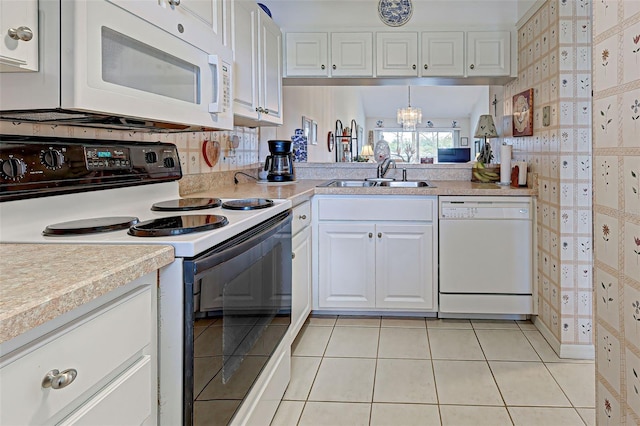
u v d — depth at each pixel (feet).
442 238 9.38
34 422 2.00
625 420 4.35
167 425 3.32
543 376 7.02
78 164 4.27
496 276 9.32
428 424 5.75
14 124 3.88
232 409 4.22
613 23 4.45
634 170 4.12
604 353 4.79
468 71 10.27
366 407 6.17
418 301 9.53
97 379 2.45
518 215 9.19
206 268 3.54
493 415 5.92
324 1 10.51
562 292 7.73
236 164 9.91
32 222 3.77
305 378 7.02
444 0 10.25
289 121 14.23
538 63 8.77
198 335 3.45
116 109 3.65
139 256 2.93
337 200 9.51
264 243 5.29
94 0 3.39
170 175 5.84
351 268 9.61
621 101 4.33
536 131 9.00
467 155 29.35
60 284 2.25
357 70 10.46
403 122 30.42
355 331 9.00
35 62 3.22
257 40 8.24
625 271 4.31
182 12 5.27
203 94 5.15
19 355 1.92
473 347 8.16
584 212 7.69
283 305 6.28
